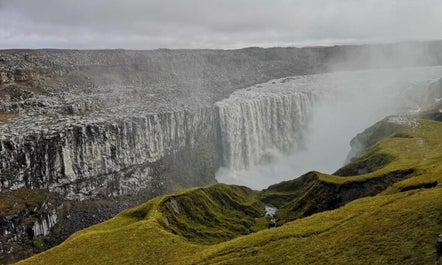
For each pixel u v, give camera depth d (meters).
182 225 128.62
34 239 182.00
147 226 110.50
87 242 104.31
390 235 73.44
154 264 90.50
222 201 166.50
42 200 196.12
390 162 156.75
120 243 101.69
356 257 70.56
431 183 99.88
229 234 134.12
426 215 75.69
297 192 184.88
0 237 170.75
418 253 65.50
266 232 96.06
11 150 195.50
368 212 89.19
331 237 81.75
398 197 93.62
